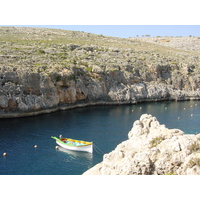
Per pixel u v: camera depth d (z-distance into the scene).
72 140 58.75
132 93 118.25
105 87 113.00
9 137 62.56
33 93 86.88
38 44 140.50
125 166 29.67
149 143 34.34
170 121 83.44
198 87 140.38
